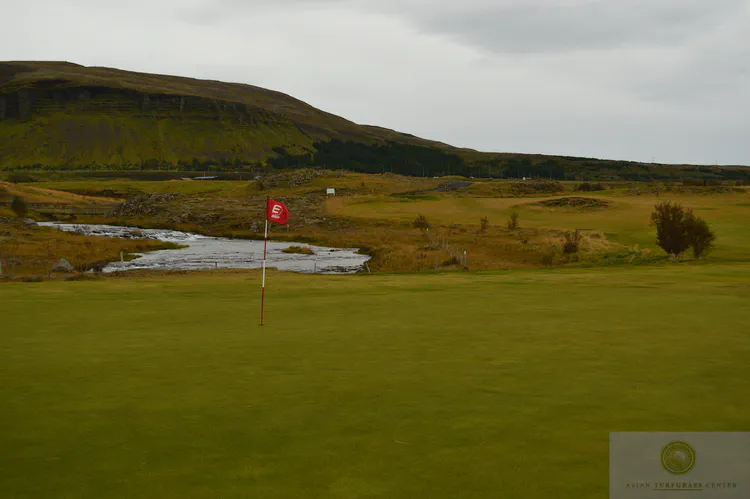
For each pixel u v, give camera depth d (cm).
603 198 14250
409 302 2450
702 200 13500
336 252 8594
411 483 799
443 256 7031
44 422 1038
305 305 2367
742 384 1245
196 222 13662
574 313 2159
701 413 1067
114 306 2348
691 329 1845
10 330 1869
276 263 7288
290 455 893
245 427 1011
